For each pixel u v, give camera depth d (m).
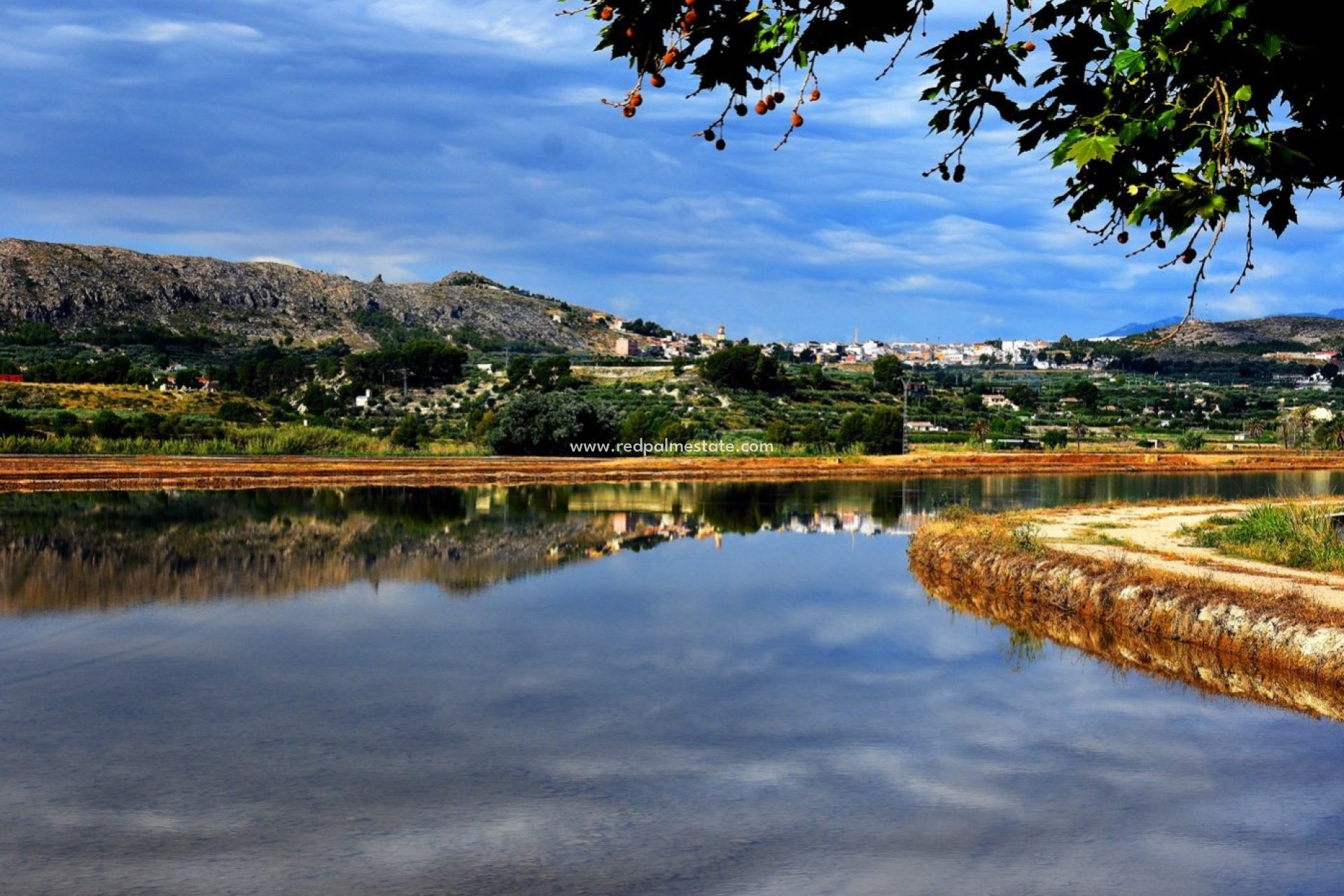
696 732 13.45
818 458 71.00
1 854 9.72
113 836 10.13
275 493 44.91
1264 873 9.37
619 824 10.48
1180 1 4.49
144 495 42.97
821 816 10.71
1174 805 10.98
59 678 15.84
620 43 5.51
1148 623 18.83
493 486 51.53
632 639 18.58
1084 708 14.52
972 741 13.14
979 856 9.76
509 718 13.96
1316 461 72.12
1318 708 14.52
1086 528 29.61
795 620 20.25
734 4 5.41
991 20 5.21
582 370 134.25
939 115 5.41
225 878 9.21
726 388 116.94
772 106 5.44
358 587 23.66
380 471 55.34
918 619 20.39
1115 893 8.95
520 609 21.25
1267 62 4.67
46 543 29.05
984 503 43.97
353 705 14.53
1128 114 5.07
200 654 17.34
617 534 33.53
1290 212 5.01
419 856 9.68
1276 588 18.75
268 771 11.95
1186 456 74.88
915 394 130.38
